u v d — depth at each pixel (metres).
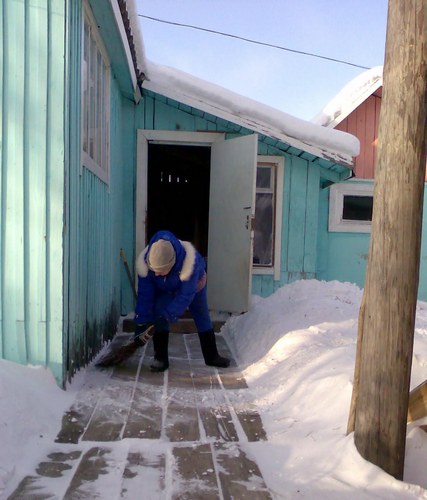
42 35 2.85
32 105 2.87
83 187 3.60
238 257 5.75
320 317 4.52
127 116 6.12
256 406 3.05
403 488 1.98
